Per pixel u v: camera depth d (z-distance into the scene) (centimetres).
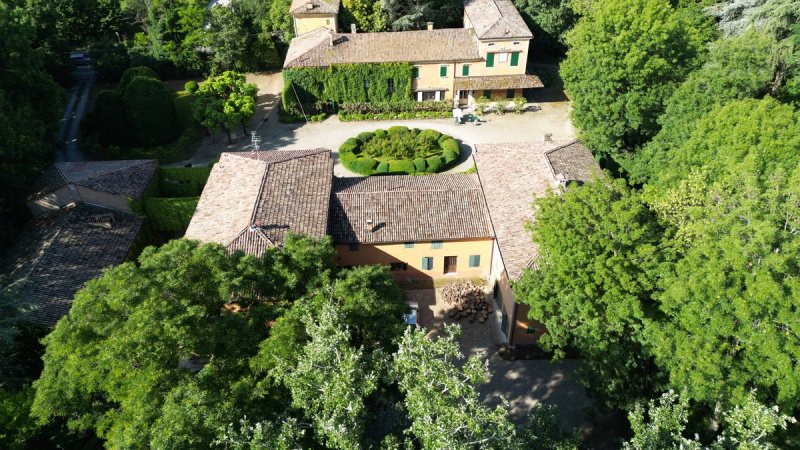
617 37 4359
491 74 6362
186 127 6256
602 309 2705
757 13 5050
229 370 2170
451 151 5388
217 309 2388
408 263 4056
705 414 2769
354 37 6366
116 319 2177
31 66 4653
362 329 2452
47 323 3234
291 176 3944
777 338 2205
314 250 2611
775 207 2517
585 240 2702
